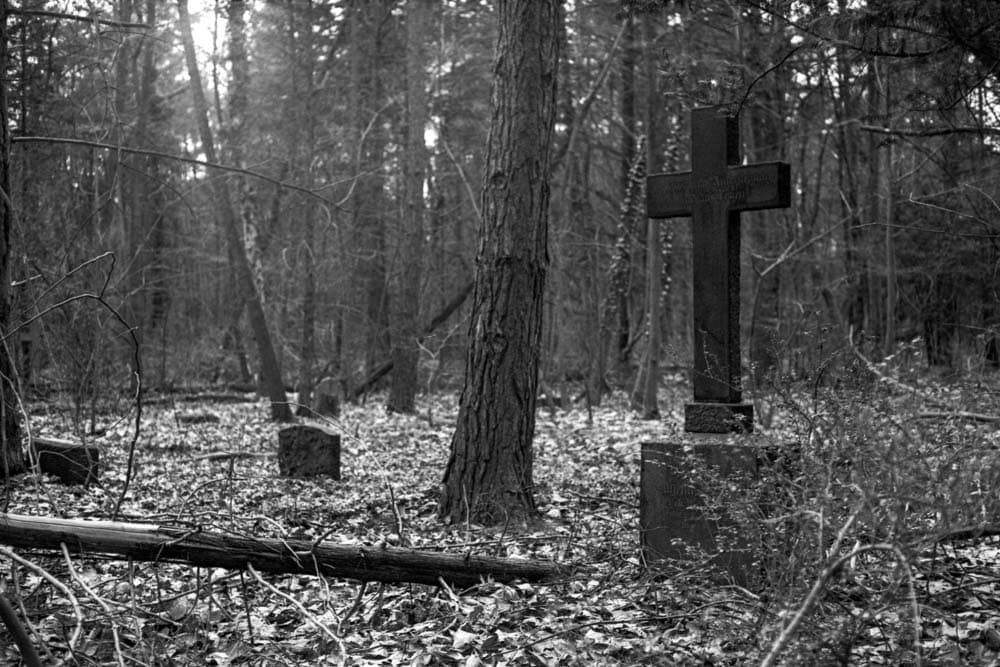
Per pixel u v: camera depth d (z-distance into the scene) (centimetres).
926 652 455
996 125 831
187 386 2484
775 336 691
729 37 1828
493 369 936
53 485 977
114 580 561
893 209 1981
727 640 472
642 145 2509
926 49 724
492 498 923
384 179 2812
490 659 502
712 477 573
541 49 944
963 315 1588
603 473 1236
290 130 2462
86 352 1352
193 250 2614
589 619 554
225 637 553
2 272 967
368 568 581
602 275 2864
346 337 2653
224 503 897
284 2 2506
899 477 422
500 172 945
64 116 1620
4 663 483
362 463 1332
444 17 2767
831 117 2477
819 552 401
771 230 2575
